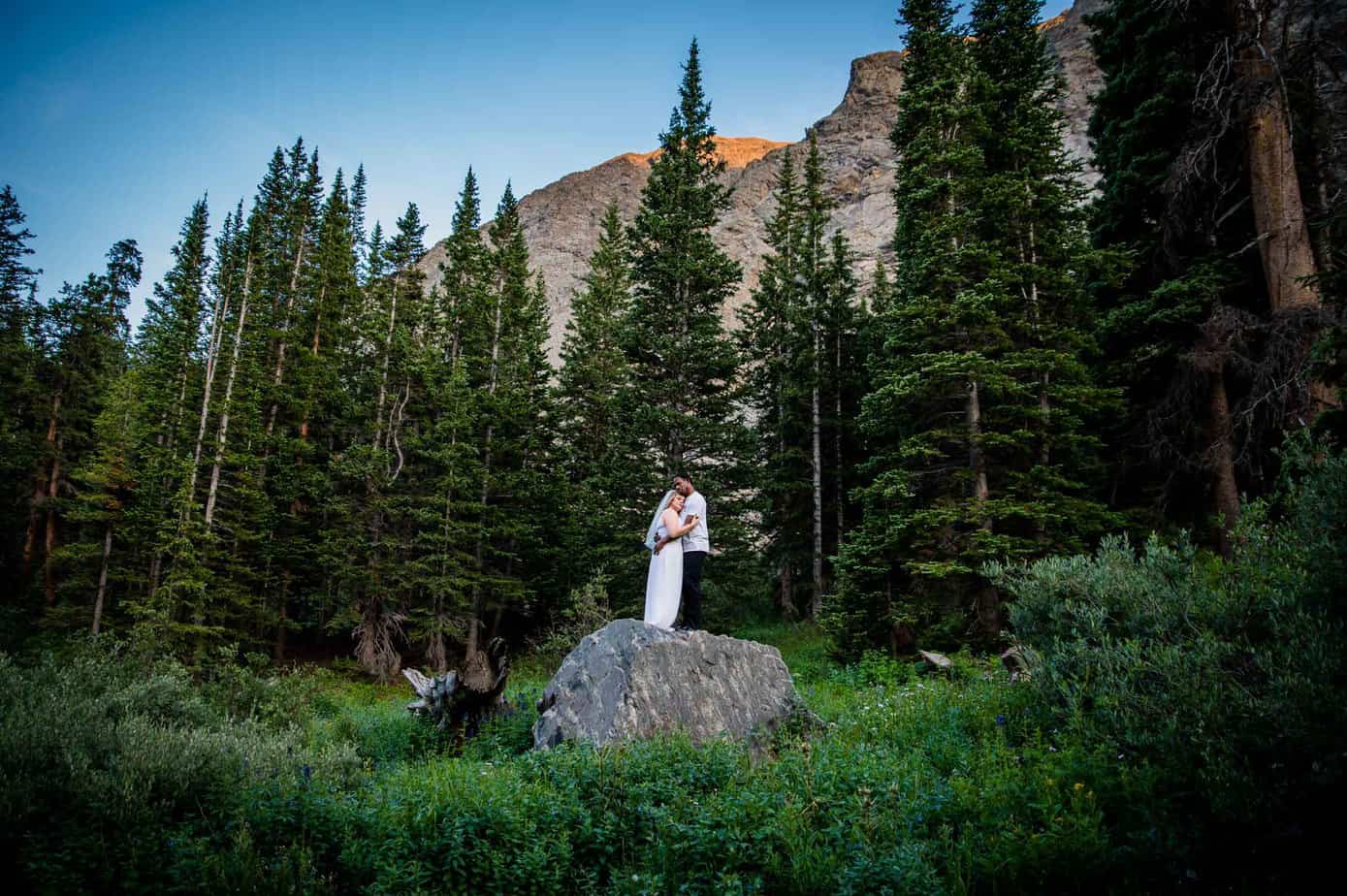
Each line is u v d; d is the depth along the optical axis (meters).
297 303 33.81
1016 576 8.66
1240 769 4.41
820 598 25.42
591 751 6.13
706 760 5.92
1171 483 14.77
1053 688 6.56
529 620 31.84
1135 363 14.26
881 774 5.61
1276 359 12.01
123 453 26.20
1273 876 3.69
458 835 4.36
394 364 30.39
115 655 12.61
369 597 26.64
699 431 22.56
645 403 23.19
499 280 32.41
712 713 7.30
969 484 15.93
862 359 27.64
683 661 7.49
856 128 117.06
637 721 6.72
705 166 26.00
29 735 5.56
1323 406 11.05
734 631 25.88
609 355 31.31
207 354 28.48
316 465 29.33
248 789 5.34
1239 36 13.24
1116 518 14.32
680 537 9.09
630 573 23.20
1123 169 15.74
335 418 31.17
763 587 29.12
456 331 32.19
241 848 4.34
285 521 28.33
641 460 22.78
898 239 21.17
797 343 28.45
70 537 30.94
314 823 4.78
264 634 27.66
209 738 6.70
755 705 7.81
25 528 30.28
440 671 25.11
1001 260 16.05
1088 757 5.16
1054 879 4.00
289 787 5.29
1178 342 13.73
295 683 13.29
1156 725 5.19
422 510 26.47
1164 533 14.26
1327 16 13.12
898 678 13.03
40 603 27.55
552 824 4.68
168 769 5.36
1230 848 3.98
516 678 20.81
